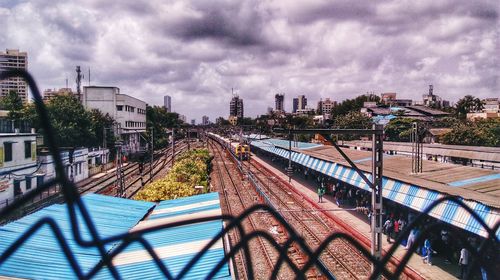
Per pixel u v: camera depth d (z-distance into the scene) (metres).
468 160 34.56
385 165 25.41
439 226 2.11
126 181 39.53
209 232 12.16
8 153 25.69
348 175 25.05
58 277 8.40
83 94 59.59
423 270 14.88
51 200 24.61
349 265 16.12
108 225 14.02
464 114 81.38
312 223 23.27
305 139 67.62
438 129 53.84
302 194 31.73
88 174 40.03
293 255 17.56
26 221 12.64
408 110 82.31
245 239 1.94
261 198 30.23
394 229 19.03
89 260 9.38
